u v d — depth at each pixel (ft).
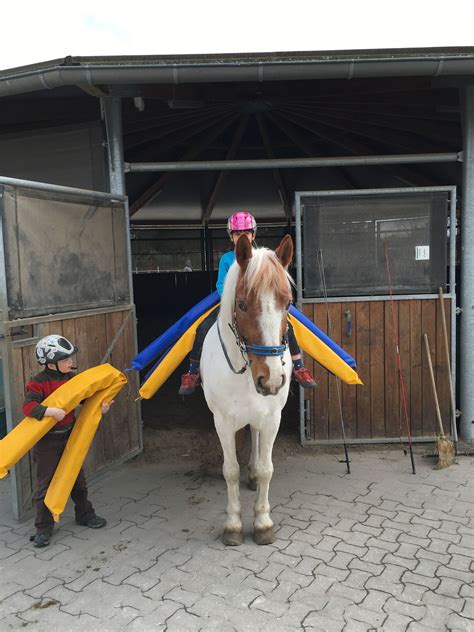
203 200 33.37
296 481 13.35
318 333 12.12
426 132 19.60
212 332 10.58
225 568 9.55
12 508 12.36
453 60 11.92
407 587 8.83
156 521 11.56
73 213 12.92
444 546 10.09
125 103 16.89
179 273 46.80
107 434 14.16
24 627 8.13
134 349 15.39
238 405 9.83
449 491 12.54
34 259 11.68
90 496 12.94
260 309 7.95
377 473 13.74
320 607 8.36
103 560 10.01
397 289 15.38
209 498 12.69
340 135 22.30
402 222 15.16
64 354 10.22
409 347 15.40
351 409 15.61
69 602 8.73
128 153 23.22
